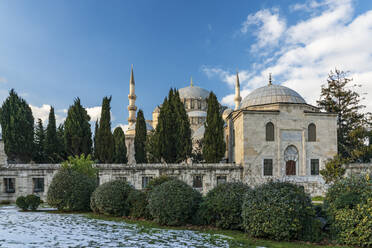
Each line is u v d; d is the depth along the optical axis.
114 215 21.55
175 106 45.69
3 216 21.81
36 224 17.69
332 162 36.34
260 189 15.77
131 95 93.81
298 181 37.22
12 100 45.03
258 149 41.47
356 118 52.78
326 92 55.56
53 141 49.34
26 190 37.22
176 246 12.37
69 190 24.59
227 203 17.22
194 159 58.16
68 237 13.66
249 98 50.66
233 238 14.70
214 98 45.19
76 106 47.94
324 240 14.57
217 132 43.62
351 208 14.49
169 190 18.47
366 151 44.56
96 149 48.81
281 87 49.91
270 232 14.52
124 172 38.75
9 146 43.69
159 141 44.12
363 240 13.52
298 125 42.91
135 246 12.12
